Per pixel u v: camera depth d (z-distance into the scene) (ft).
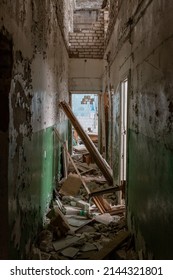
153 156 8.71
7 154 7.52
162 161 7.66
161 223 7.70
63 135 25.14
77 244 12.50
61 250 11.99
